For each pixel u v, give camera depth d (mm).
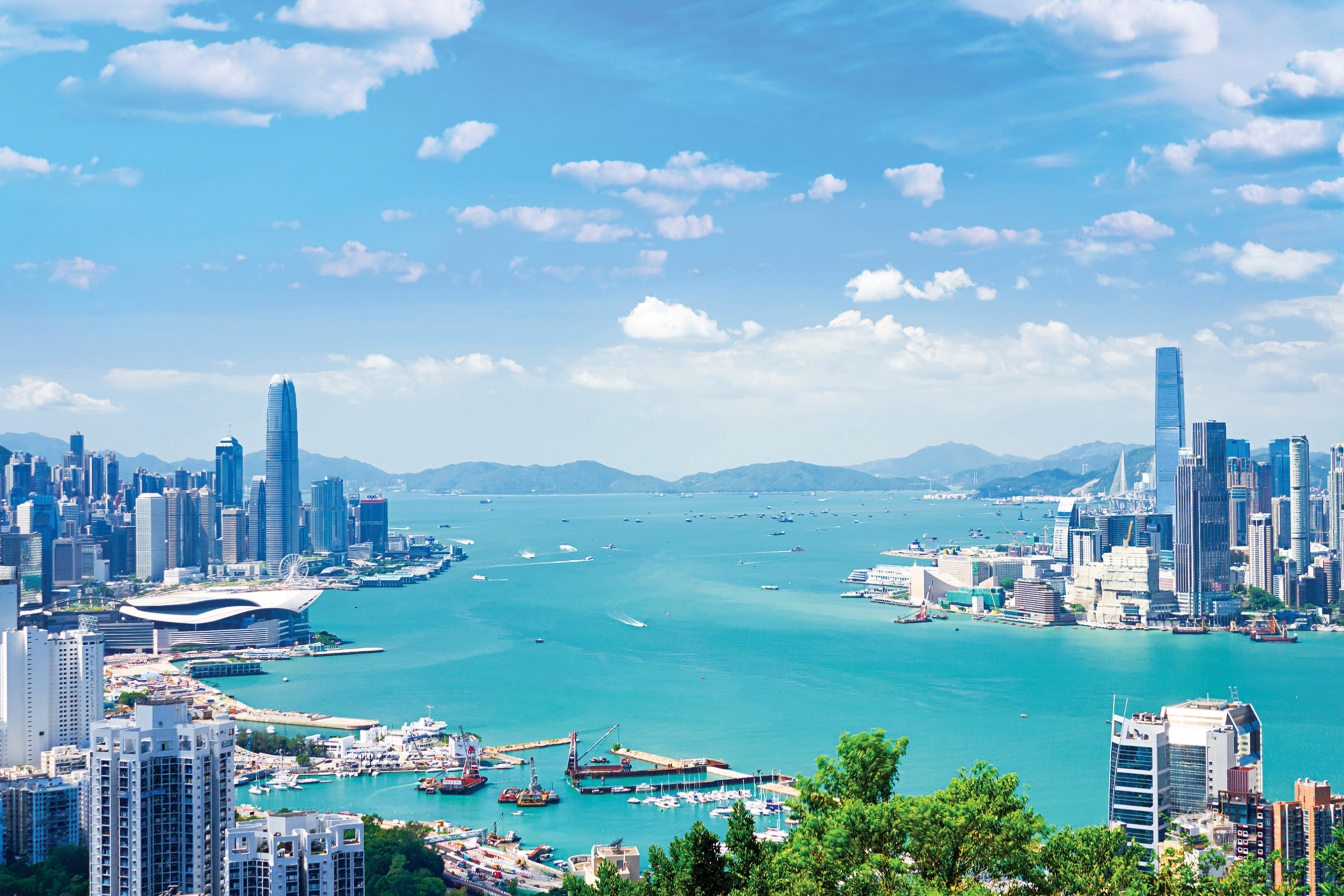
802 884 142875
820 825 149750
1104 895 139250
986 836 142125
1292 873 157375
